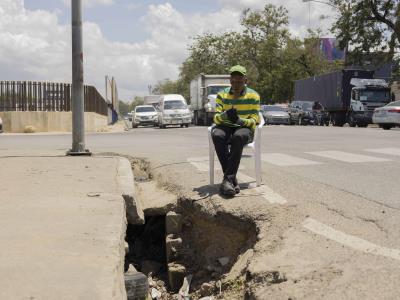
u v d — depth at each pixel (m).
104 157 11.17
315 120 38.34
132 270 6.02
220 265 5.98
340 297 3.60
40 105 29.59
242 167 9.48
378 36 39.66
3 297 3.34
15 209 5.87
